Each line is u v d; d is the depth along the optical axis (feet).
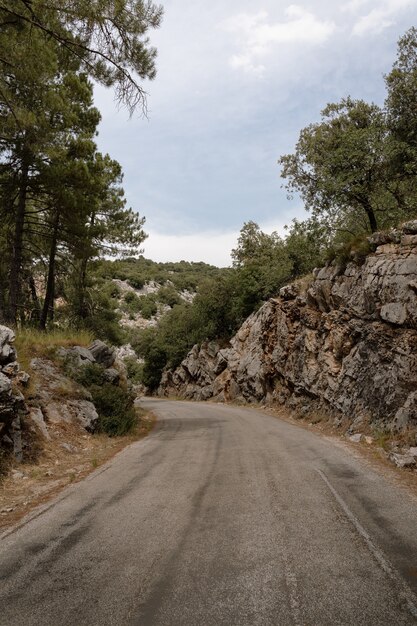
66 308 105.60
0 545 18.40
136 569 15.72
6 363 38.83
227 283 153.17
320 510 21.43
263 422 63.98
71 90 71.72
